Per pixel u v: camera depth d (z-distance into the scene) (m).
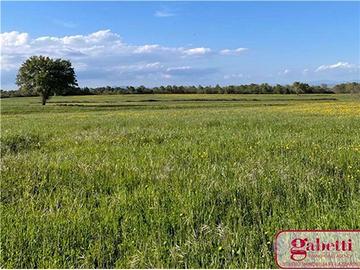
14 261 3.98
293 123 18.09
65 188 6.35
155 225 4.66
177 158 8.63
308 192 5.71
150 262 3.88
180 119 23.38
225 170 7.18
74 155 9.32
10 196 6.12
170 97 109.44
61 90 83.69
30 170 7.62
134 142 11.70
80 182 6.68
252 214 4.99
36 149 10.89
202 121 20.53
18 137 13.05
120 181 6.63
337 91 133.75
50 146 11.32
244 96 109.75
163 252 4.11
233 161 8.25
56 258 4.03
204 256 4.02
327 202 5.22
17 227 4.65
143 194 5.77
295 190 5.89
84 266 3.92
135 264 3.87
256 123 18.50
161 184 6.34
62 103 83.00
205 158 8.55
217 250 4.06
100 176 7.06
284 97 100.00
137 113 37.34
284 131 14.38
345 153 8.79
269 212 5.09
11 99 114.31
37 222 4.78
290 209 5.11
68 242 4.31
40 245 4.29
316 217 4.80
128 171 7.35
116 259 4.04
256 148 9.96
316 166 7.62
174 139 12.34
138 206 5.30
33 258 4.01
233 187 5.95
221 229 4.48
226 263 3.86
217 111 38.50
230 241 4.22
